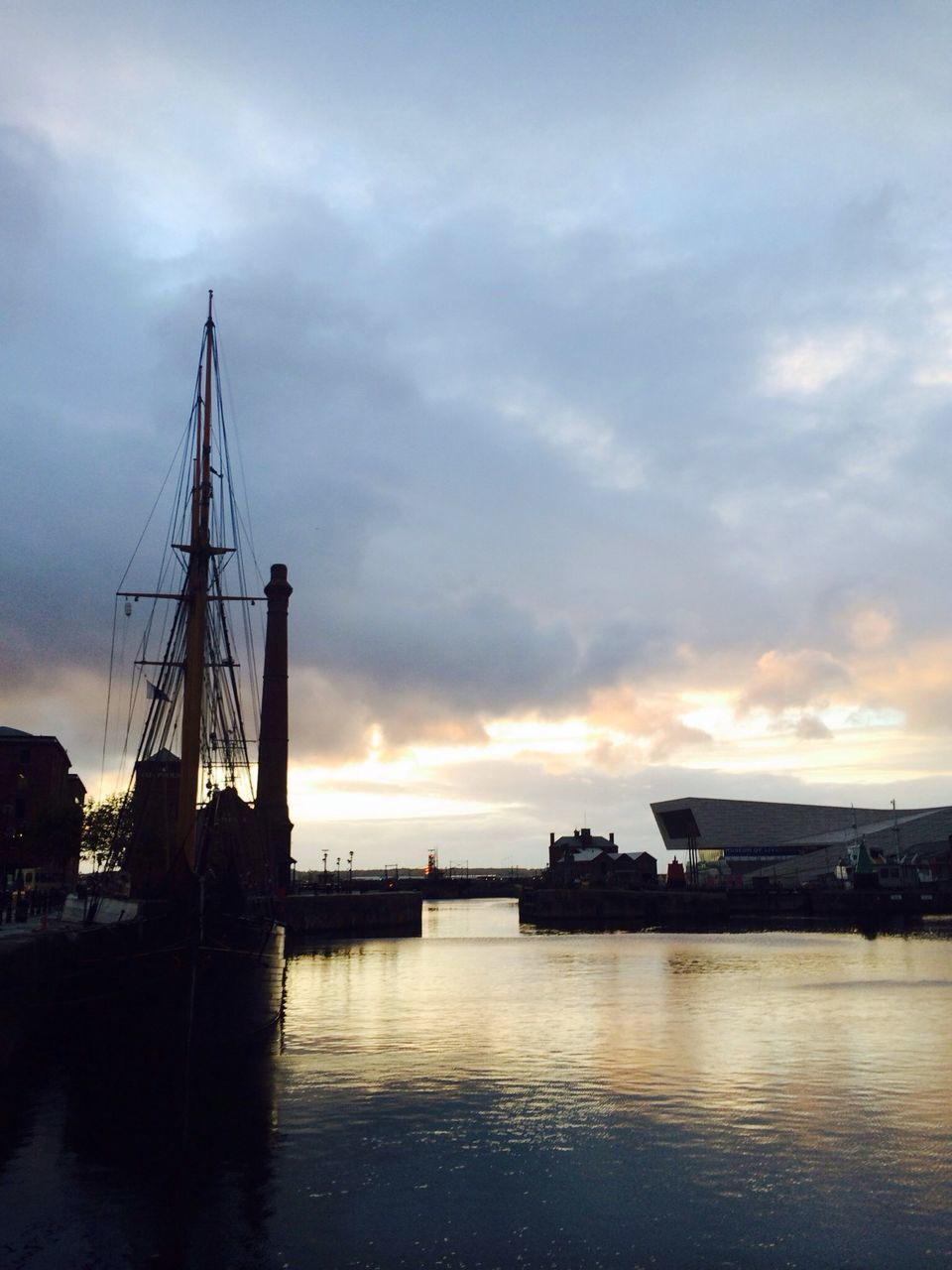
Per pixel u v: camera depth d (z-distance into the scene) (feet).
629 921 516.32
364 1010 189.26
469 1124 102.47
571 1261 68.49
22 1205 79.36
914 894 520.01
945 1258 68.69
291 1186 83.76
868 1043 146.61
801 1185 83.35
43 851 318.04
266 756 404.98
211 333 186.80
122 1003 126.31
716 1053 140.15
